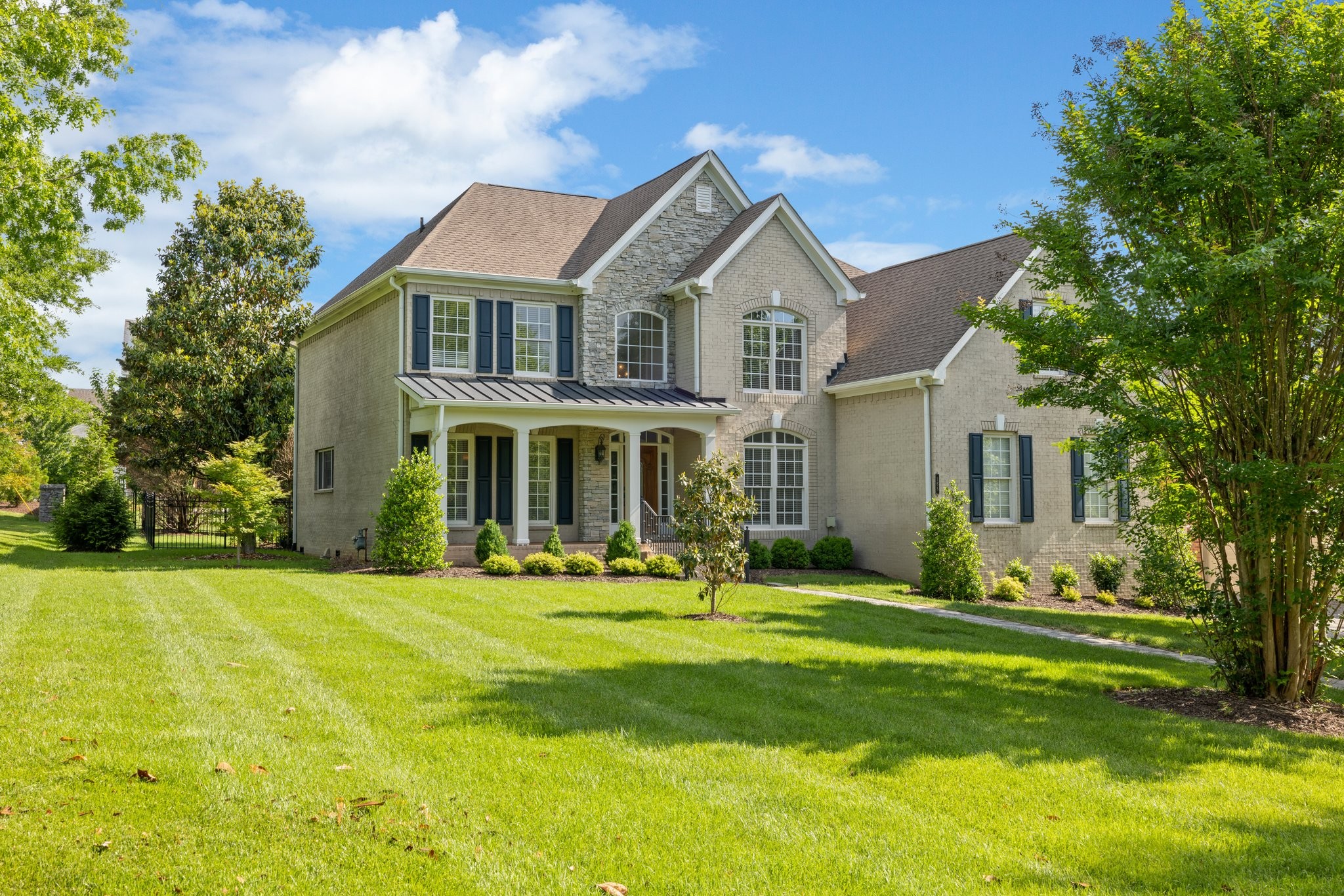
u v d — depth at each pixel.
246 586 15.62
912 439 22.53
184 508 31.08
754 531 24.00
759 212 24.36
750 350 24.23
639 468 21.75
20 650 9.51
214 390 27.88
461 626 11.98
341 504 25.19
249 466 20.97
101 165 15.59
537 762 6.51
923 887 4.77
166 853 4.86
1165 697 9.55
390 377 22.05
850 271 30.08
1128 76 10.13
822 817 5.69
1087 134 10.02
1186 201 9.74
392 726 7.26
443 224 23.38
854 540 24.31
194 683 8.34
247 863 4.79
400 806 5.59
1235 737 7.93
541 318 22.98
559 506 23.16
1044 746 7.41
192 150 16.33
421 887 4.61
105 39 15.62
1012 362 23.36
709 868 4.91
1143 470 10.94
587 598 15.35
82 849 4.86
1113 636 14.15
